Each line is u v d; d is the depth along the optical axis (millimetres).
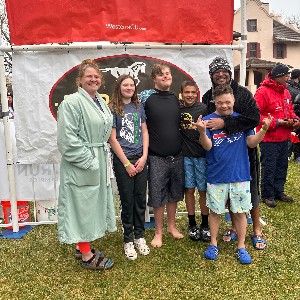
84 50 3898
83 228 3045
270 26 28438
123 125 3301
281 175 4910
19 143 3971
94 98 3117
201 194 3703
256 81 26297
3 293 2896
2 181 4121
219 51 4051
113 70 3969
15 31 3748
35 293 2891
